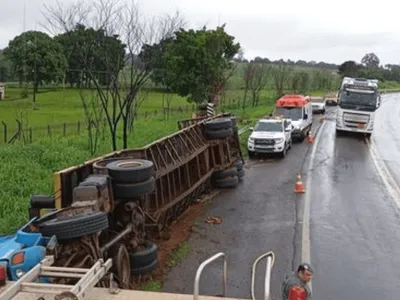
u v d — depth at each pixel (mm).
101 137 24312
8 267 6902
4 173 15703
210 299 6090
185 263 10883
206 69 43156
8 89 80375
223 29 45562
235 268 10656
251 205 15898
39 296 5582
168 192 13094
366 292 9648
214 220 14156
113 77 22891
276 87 67062
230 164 18609
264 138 25297
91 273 5664
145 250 9977
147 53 24453
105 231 8906
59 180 8961
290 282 6648
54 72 73312
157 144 12961
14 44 75250
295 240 12516
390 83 142000
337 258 11352
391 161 25000
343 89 34469
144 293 6180
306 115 33344
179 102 58156
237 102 58469
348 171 21984
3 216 12352
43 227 7188
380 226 13859
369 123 34188
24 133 27531
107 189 9031
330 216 14750
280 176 20719
